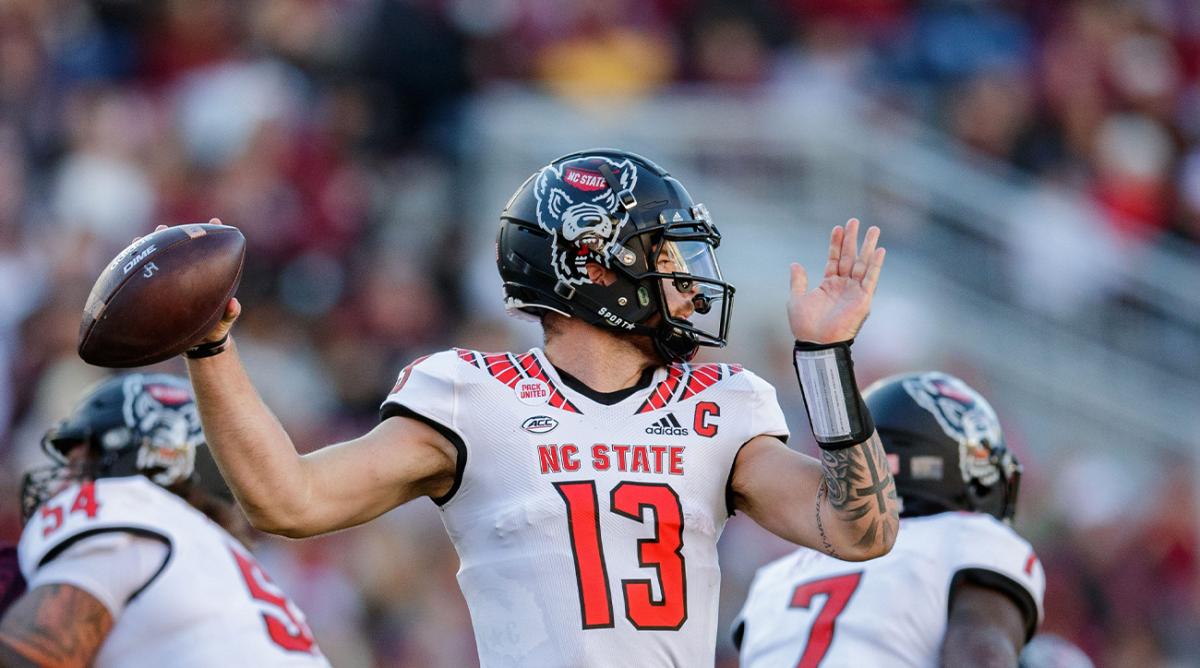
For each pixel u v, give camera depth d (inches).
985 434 652.1
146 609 575.2
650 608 461.1
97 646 570.3
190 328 434.3
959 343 1688.0
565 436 470.9
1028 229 1745.8
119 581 574.6
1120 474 1686.8
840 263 467.8
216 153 1641.2
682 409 481.4
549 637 457.7
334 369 1520.7
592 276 486.6
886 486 460.4
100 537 575.8
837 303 461.4
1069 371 1729.8
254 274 1561.3
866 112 1836.9
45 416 1381.6
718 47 1888.5
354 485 455.8
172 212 1609.3
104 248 1551.4
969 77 1932.8
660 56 1892.2
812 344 458.6
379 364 1531.7
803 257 1668.3
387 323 1555.1
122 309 434.0
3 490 1305.4
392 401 474.3
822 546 466.3
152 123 1685.5
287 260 1589.6
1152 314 1772.9
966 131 1873.8
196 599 581.0
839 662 613.0
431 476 474.0
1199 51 2108.8
